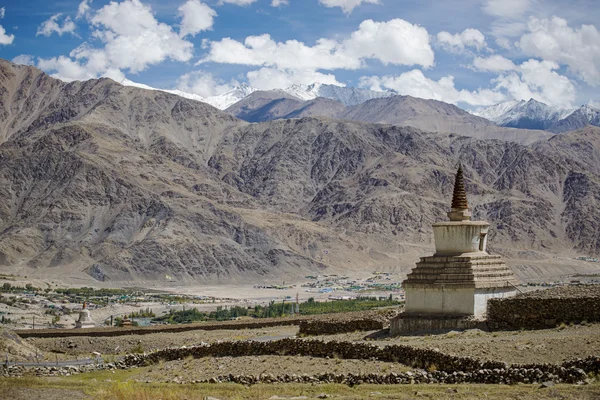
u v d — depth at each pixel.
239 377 53.66
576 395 39.88
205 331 85.12
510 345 49.62
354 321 68.88
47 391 51.56
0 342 72.88
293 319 84.88
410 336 60.38
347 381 49.59
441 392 43.34
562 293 59.72
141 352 73.81
